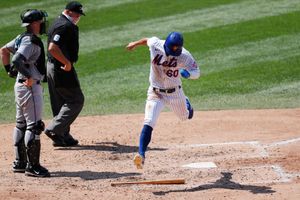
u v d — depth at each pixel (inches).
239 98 1800.0
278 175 1208.8
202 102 1780.3
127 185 1178.0
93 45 2256.4
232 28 2343.8
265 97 1796.3
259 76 1951.3
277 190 1122.7
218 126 1563.7
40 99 1224.2
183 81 1955.0
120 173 1257.4
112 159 1362.0
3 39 2299.5
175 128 1561.3
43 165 1322.6
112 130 1573.6
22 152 1259.8
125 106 1774.1
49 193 1124.5
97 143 1478.8
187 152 1380.4
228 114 1658.5
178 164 1302.9
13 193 1115.9
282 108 1694.1
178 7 2605.8
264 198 1083.9
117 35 2331.4
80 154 1398.9
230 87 1887.3
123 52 2190.0
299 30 2300.7
